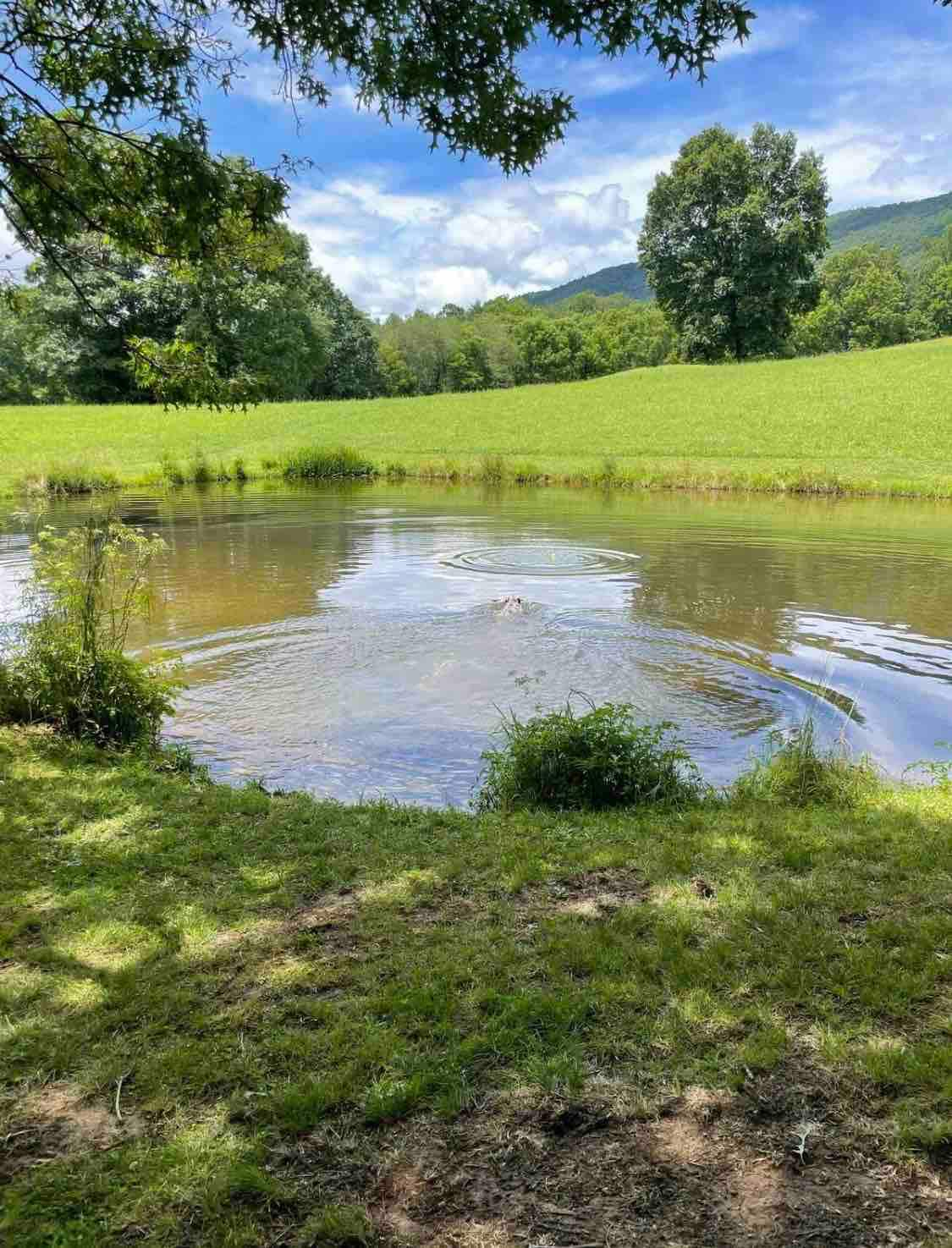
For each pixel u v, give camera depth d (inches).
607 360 4613.7
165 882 169.9
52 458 1382.9
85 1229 87.8
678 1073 112.1
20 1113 105.0
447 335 4539.9
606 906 160.9
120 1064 113.8
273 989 131.7
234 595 517.7
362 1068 113.2
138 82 212.1
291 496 1091.9
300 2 193.2
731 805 230.1
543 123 210.8
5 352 2415.1
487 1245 87.0
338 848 189.6
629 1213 90.9
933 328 3703.3
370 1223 89.3
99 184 239.3
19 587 530.9
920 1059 113.3
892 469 1221.1
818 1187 94.1
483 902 163.3
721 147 2502.5
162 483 1232.2
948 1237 87.3
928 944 142.3
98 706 267.9
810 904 159.5
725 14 181.8
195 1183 94.1
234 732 301.4
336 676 361.1
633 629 438.3
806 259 2518.5
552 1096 108.1
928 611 483.5
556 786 237.8
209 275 280.1
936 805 225.1
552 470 1273.4
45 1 213.5
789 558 647.1
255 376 289.9
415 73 199.8
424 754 282.4
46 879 169.5
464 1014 124.8
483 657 389.1
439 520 863.7
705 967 135.9
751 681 361.1
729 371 2228.1
